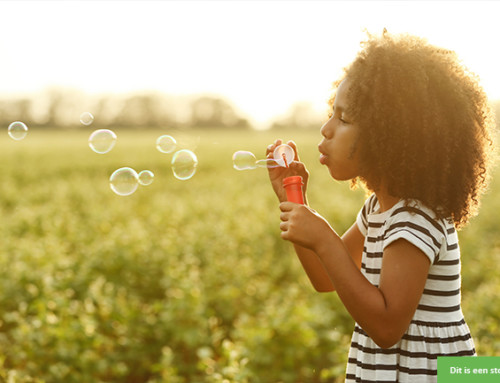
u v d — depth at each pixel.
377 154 1.63
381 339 1.55
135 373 4.96
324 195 14.63
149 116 76.44
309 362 4.73
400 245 1.59
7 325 5.74
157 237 9.33
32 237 9.49
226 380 3.53
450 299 1.69
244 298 6.37
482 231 10.27
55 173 25.50
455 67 1.72
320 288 2.06
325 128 1.74
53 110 73.81
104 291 6.15
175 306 5.11
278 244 9.56
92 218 11.91
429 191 1.61
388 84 1.61
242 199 14.58
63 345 4.36
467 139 1.66
